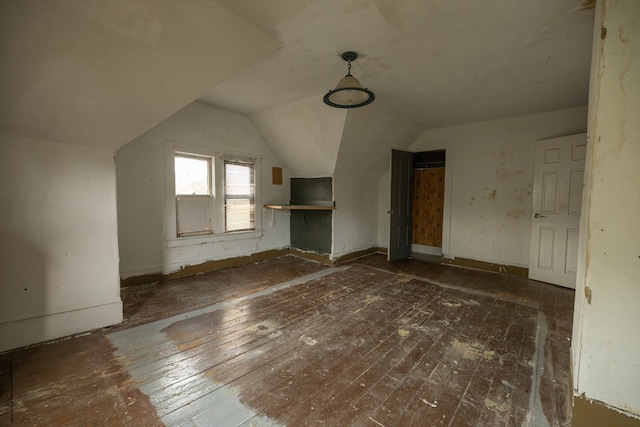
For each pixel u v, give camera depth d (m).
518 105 3.56
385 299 3.05
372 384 1.69
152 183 3.39
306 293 3.21
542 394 1.62
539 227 3.70
